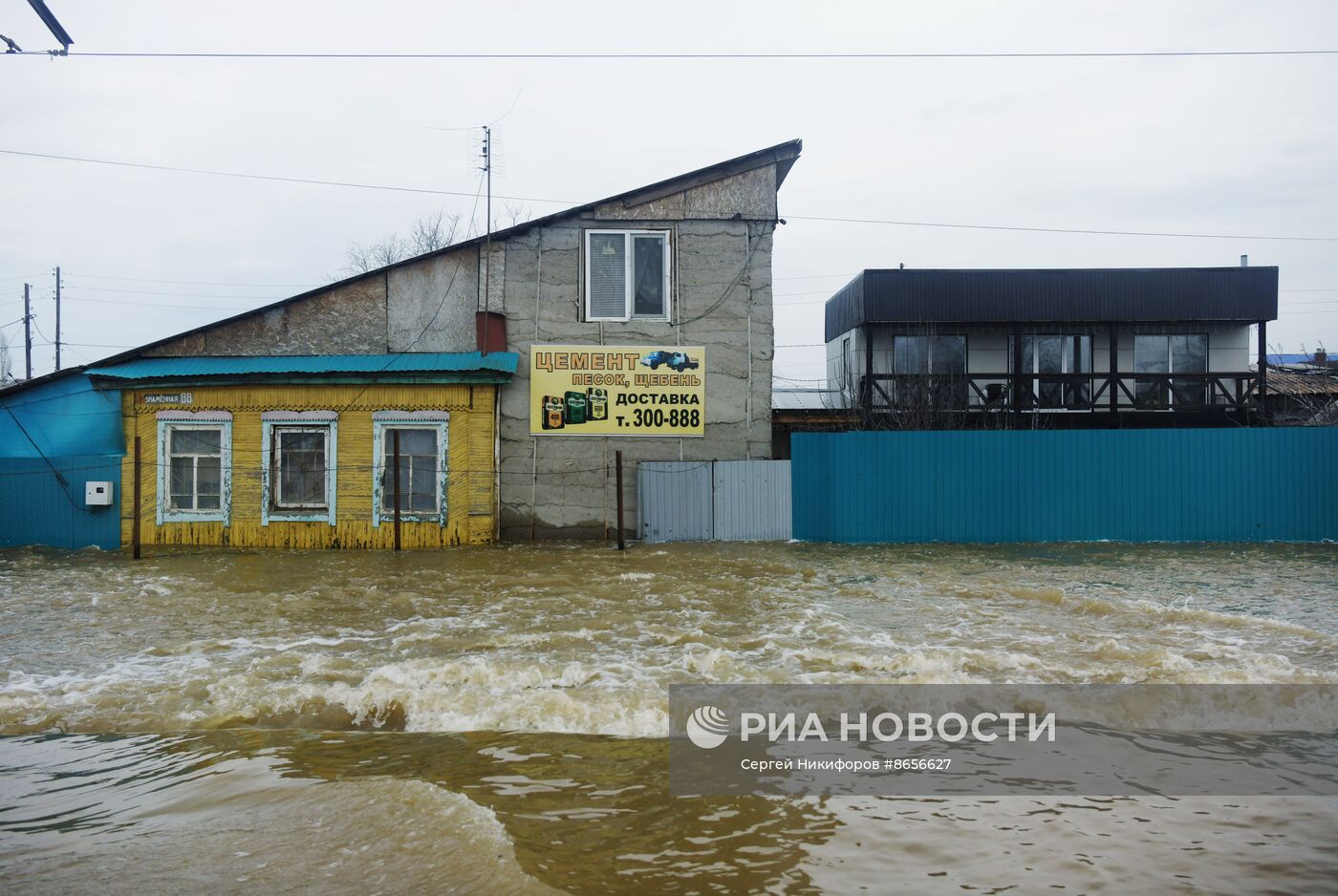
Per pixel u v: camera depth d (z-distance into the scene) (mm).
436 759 5973
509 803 5277
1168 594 11148
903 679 7332
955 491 17062
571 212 17000
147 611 10484
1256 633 8898
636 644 8648
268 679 7582
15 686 7531
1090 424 23172
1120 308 22797
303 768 5840
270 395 16531
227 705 6984
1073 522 17125
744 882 4320
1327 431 17062
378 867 4473
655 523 16953
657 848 4684
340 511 16375
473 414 16359
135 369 16750
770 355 17250
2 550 16281
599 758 5953
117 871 4469
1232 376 23078
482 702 6891
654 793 5391
